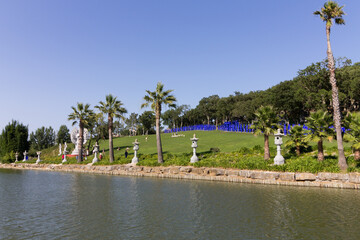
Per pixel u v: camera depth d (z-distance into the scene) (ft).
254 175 85.46
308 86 205.26
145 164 121.90
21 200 59.98
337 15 82.38
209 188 74.02
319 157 84.89
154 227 38.88
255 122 99.96
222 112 338.13
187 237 34.63
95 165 146.00
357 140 79.00
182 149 162.91
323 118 83.87
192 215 45.27
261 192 66.33
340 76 192.13
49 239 34.42
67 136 442.09
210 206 51.70
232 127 287.69
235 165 94.12
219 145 160.86
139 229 38.06
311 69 201.26
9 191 73.51
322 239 33.27
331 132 84.17
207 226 39.06
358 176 70.59
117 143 252.83
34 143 422.41
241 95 347.15
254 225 39.27
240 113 293.02
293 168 81.97
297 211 46.85
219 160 104.99
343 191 66.23
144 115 437.99
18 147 282.36
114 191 71.20
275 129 94.73
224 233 35.94
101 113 151.02
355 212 45.65
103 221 42.22
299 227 38.06
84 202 57.00
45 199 61.00
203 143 179.63
